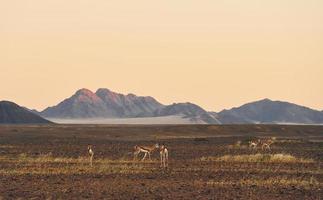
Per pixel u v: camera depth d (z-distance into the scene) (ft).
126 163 454.81
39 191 301.22
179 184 330.54
